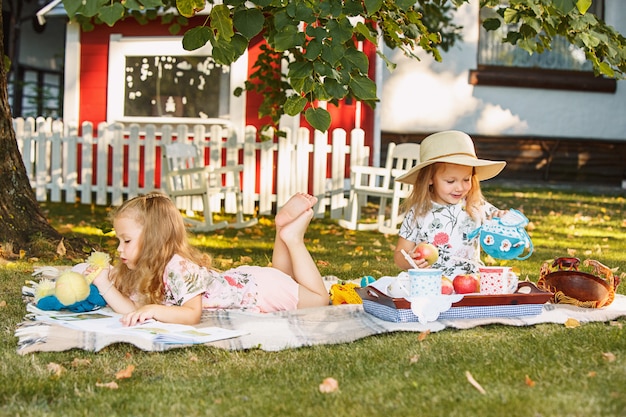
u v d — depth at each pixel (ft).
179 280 12.89
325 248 25.17
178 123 38.04
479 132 50.83
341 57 13.12
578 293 14.34
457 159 14.69
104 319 12.98
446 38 48.96
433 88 50.16
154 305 12.69
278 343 11.82
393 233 29.25
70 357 11.19
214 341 11.82
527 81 50.70
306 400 9.26
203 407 9.11
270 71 29.73
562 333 12.41
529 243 14.33
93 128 39.01
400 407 8.91
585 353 11.16
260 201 34.53
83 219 31.89
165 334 11.80
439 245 15.37
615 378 9.89
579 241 27.27
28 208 21.80
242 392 9.64
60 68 68.90
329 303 15.07
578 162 52.11
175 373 10.49
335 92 13.47
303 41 13.20
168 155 30.91
